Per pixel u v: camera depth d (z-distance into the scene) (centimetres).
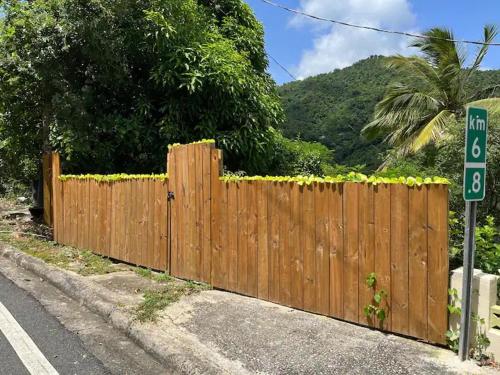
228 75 964
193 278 621
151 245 686
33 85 928
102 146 951
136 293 574
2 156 1269
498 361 363
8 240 916
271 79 1338
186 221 629
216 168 587
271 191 527
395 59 1789
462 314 369
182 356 394
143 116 988
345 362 378
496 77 2058
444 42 1670
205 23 1111
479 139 356
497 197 617
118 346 445
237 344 417
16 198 1648
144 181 696
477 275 376
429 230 403
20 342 452
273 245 526
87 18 866
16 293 615
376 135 1919
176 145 643
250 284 551
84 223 828
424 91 1784
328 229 475
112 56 901
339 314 468
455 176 641
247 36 1269
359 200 450
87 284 608
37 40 867
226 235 577
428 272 404
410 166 946
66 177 879
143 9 956
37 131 1055
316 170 1338
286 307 512
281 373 364
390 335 427
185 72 944
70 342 454
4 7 900
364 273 447
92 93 955
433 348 398
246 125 1022
